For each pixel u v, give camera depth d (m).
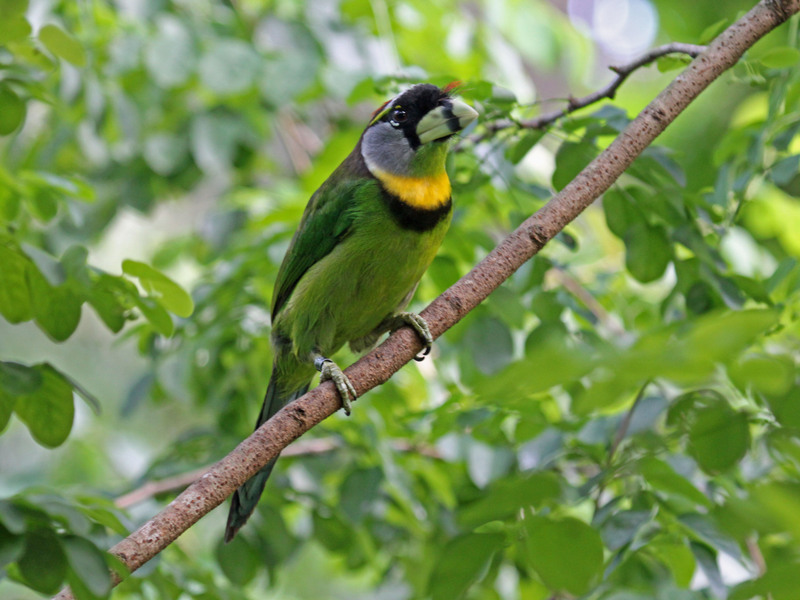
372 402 8.95
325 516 8.93
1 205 7.93
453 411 7.71
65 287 6.61
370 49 10.58
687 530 6.10
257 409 9.60
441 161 8.11
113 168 11.37
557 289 8.14
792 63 6.84
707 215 7.61
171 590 7.11
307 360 8.56
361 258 8.12
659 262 7.64
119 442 12.30
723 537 5.87
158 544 5.33
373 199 8.05
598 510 6.21
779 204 9.15
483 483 8.20
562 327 7.77
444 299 6.21
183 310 6.85
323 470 9.09
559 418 8.51
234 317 9.24
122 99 10.45
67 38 7.08
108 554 5.27
